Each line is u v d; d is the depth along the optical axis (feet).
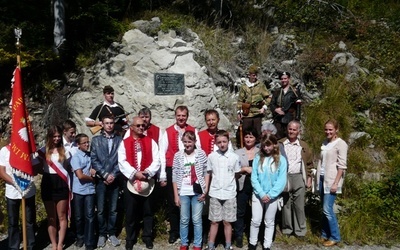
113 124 19.89
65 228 18.78
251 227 19.36
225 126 26.48
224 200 18.83
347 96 31.71
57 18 29.25
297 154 20.45
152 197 20.12
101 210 19.35
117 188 19.60
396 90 33.24
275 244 20.20
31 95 28.45
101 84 26.94
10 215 18.16
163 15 34.40
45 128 27.12
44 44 29.43
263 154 19.24
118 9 32.40
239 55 32.60
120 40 29.35
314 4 40.83
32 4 32.04
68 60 29.84
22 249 18.95
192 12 36.22
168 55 26.50
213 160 18.98
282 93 23.94
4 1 30.81
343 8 43.45
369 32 39.93
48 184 18.51
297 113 23.73
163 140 20.52
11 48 27.81
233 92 29.91
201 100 25.86
